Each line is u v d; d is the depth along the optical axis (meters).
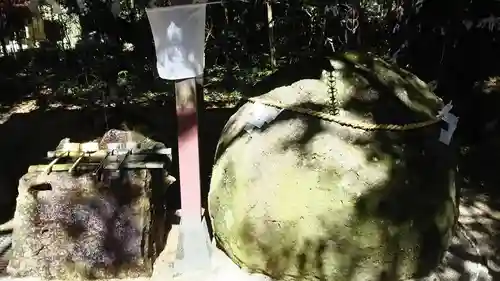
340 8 6.79
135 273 2.83
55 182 2.79
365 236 2.33
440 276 2.78
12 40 9.05
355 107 2.54
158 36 2.54
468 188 4.22
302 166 2.41
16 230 2.85
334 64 2.73
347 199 2.33
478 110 4.95
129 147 3.16
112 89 7.48
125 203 2.80
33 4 8.93
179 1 2.49
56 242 2.82
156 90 7.50
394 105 2.59
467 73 4.76
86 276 2.83
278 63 7.32
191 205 2.77
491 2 4.61
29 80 8.01
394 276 2.43
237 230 2.54
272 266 2.50
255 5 8.01
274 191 2.43
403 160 2.43
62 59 8.34
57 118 6.57
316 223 2.35
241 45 8.15
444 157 2.58
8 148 5.56
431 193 2.45
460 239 3.27
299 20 7.66
